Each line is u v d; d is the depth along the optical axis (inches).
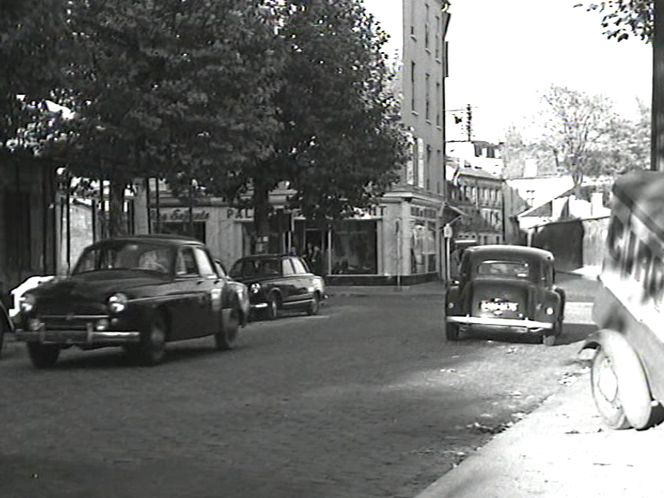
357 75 1239.5
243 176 1246.9
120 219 979.9
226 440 358.0
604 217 2418.8
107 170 949.8
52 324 573.3
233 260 1925.4
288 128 1230.9
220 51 892.0
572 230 2812.5
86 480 291.6
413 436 371.2
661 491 275.0
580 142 2928.2
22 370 581.0
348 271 1852.9
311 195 1279.5
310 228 1696.6
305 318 1056.8
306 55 1208.2
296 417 410.6
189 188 983.6
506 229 3887.8
